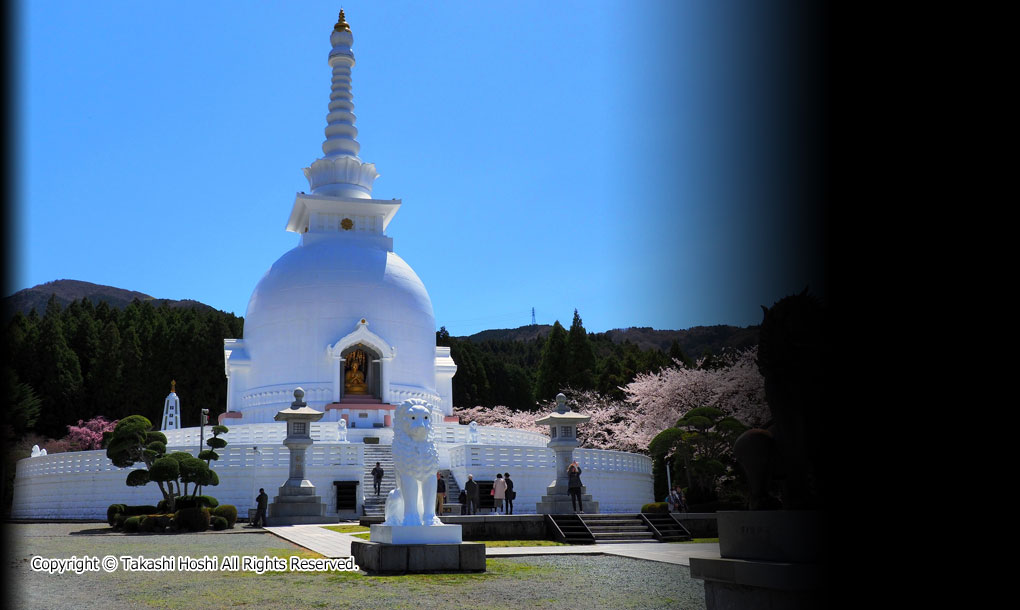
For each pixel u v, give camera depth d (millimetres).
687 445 47625
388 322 62531
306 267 63062
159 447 40031
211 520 36500
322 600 15961
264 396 60562
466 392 113062
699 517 35250
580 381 98938
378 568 20359
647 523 33531
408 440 21953
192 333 105062
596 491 48062
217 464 44344
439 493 38156
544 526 32844
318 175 71188
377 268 64125
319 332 60906
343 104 73188
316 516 39969
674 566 22609
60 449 83188
